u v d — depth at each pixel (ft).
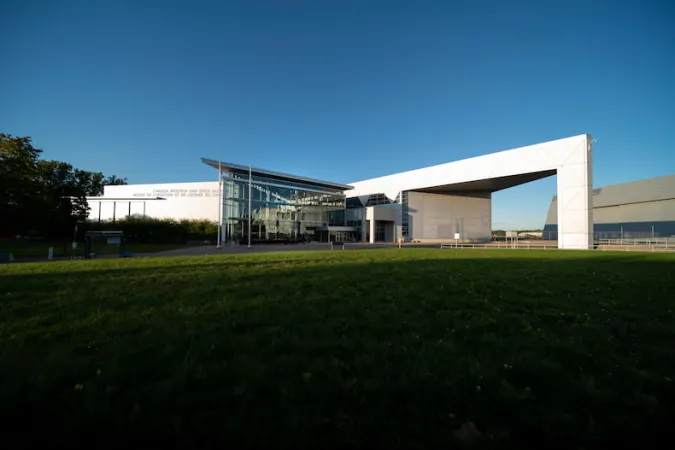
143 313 19.21
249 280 32.27
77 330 16.07
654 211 177.78
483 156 152.76
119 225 169.17
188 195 212.43
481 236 219.00
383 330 16.24
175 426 8.43
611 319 18.30
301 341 14.55
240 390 10.09
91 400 9.50
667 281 32.30
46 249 103.14
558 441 8.05
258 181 165.78
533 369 11.69
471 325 17.03
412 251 93.76
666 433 8.25
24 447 7.74
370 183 228.22
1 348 13.66
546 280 32.78
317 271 39.99
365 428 8.52
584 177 111.34
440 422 8.81
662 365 12.11
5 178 81.41
